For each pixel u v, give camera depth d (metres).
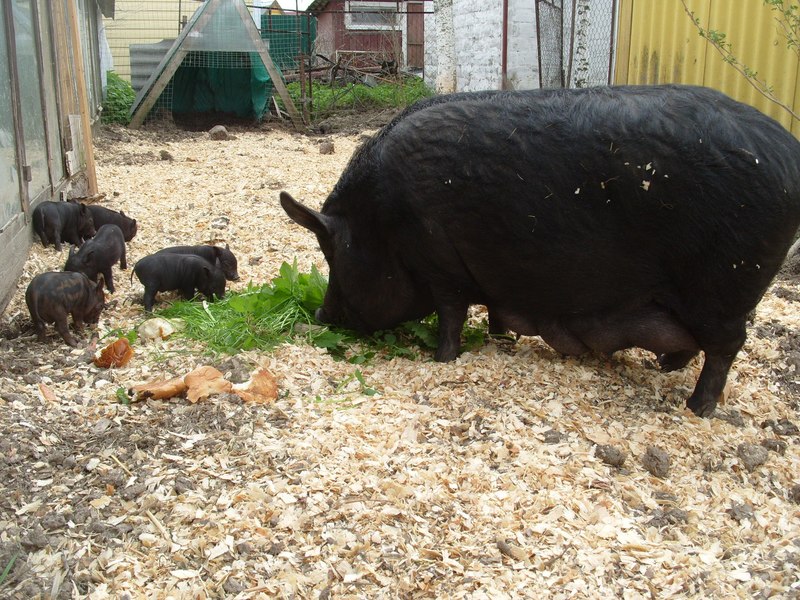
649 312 1.96
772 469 1.80
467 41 9.25
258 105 8.35
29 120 3.40
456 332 2.17
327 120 8.44
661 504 1.65
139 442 1.73
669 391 2.08
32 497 1.57
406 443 1.77
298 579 1.40
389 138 2.03
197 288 2.60
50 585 1.37
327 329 2.29
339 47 15.05
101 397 1.94
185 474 1.64
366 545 1.47
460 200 1.94
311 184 4.66
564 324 2.07
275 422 1.83
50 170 3.72
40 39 3.62
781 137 1.76
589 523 1.57
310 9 15.88
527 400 1.96
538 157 1.86
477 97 1.97
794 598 1.40
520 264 1.96
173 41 8.59
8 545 1.44
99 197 4.07
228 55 8.11
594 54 6.14
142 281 2.54
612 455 1.75
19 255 2.87
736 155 1.73
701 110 1.79
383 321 2.24
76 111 4.64
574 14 6.09
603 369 2.16
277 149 6.32
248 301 2.36
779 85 4.17
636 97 1.85
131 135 7.02
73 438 1.76
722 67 4.49
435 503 1.59
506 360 2.15
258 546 1.46
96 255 2.63
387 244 2.11
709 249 1.78
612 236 1.86
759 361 2.28
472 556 1.47
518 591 1.40
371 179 2.05
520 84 8.27
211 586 1.38
